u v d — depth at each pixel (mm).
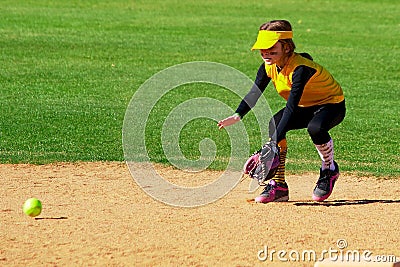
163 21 79938
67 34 70938
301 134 40656
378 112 46750
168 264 20688
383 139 39875
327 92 26484
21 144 36688
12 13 80750
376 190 29828
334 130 41656
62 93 49656
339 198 28391
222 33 74438
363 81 56781
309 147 37812
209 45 68500
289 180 31594
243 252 21703
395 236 23562
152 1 93438
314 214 25750
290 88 26406
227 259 21141
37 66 58094
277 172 27344
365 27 80562
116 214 25422
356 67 61656
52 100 47406
